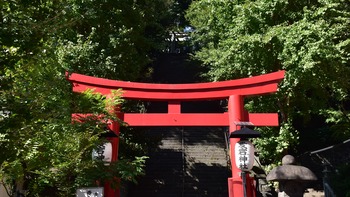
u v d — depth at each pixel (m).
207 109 20.25
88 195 5.80
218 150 15.55
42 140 5.30
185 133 16.88
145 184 13.38
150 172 13.97
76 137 5.84
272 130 11.41
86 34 12.23
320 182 12.04
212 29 13.45
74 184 6.11
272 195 11.34
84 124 5.70
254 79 8.55
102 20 12.30
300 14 10.51
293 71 9.61
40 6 4.41
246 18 10.46
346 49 10.12
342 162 11.70
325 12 10.09
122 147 11.25
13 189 6.67
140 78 16.09
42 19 4.45
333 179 9.78
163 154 15.20
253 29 10.72
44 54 4.91
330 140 14.69
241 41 10.01
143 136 12.32
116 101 6.81
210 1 11.89
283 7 10.57
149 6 15.77
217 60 12.70
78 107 5.94
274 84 8.39
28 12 4.35
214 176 13.86
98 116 6.19
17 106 4.03
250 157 6.96
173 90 8.89
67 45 10.57
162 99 8.83
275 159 11.49
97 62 11.44
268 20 10.72
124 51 12.43
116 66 11.89
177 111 8.75
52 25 4.56
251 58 10.47
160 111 19.03
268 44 10.25
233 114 8.35
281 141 10.70
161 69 24.25
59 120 5.27
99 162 6.15
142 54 14.52
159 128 17.25
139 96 8.77
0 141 4.27
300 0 10.76
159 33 18.09
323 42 9.20
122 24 12.98
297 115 14.00
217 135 16.83
